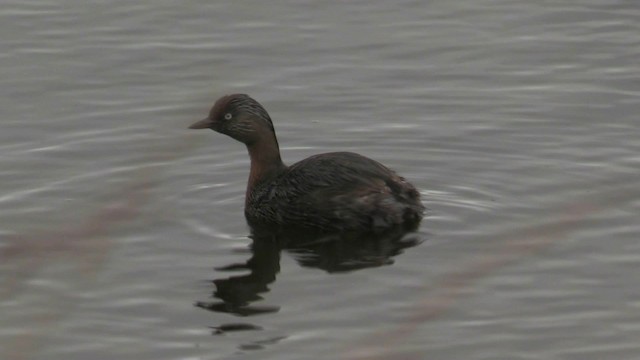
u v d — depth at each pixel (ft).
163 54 68.74
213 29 71.10
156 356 42.68
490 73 66.49
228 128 53.62
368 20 71.92
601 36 69.67
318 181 52.08
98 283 47.39
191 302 46.09
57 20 72.02
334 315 44.86
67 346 43.37
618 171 55.77
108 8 73.20
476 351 42.65
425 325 44.24
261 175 53.57
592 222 51.08
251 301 46.03
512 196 53.72
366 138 60.03
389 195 51.42
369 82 65.72
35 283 47.39
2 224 52.01
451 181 55.36
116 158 58.23
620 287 46.42
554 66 66.95
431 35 70.28
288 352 42.57
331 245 50.47
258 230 51.90
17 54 68.74
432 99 63.93
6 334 43.88
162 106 63.57
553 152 57.93
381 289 46.55
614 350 42.60
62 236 50.93
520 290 46.37
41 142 59.93
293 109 63.26
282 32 70.79
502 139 59.41
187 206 53.78
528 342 43.16
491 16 72.08
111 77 66.59
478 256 48.78
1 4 73.72
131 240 50.75
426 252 49.29
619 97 63.52
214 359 42.29
